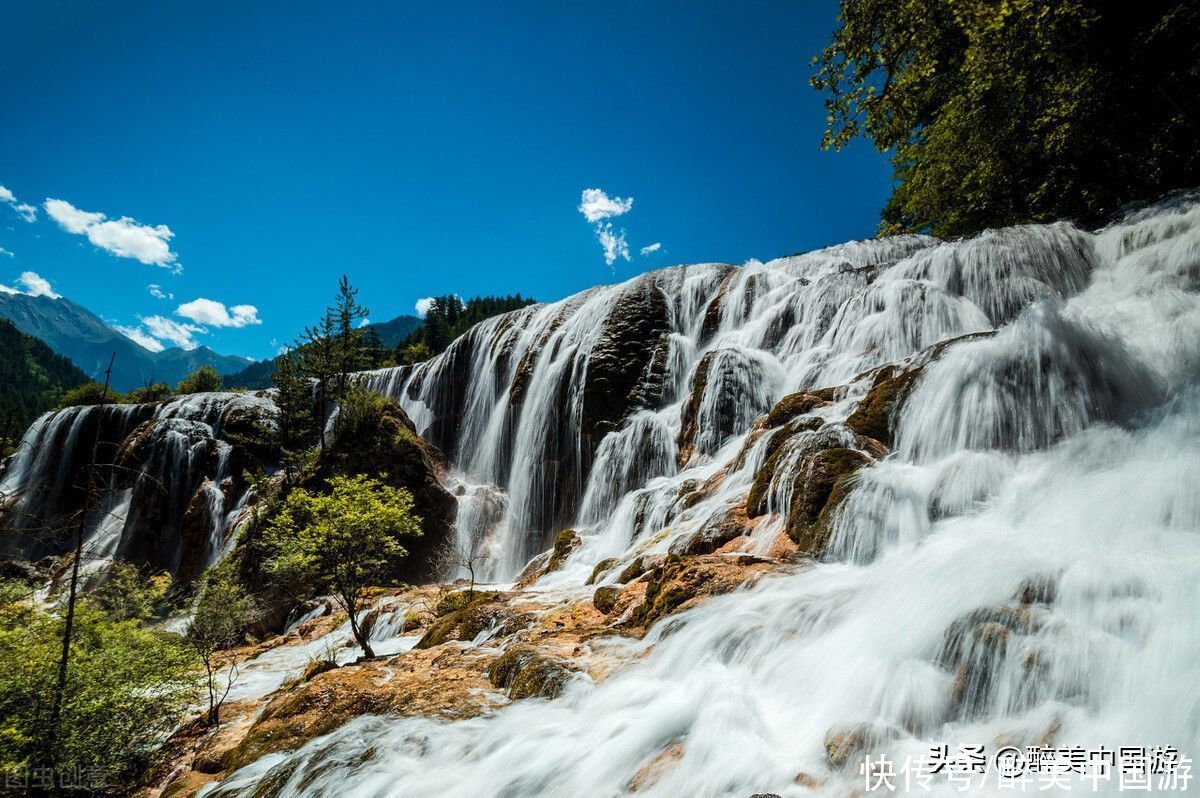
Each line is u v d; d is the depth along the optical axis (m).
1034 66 15.10
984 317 13.73
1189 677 3.35
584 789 4.35
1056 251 13.60
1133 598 4.10
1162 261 11.26
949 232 22.61
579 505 23.41
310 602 18.08
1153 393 7.73
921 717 3.94
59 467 35.19
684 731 4.59
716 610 6.55
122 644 9.17
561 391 25.73
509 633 8.56
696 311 25.86
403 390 37.41
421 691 6.59
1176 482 5.37
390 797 4.82
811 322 18.73
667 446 19.81
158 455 30.50
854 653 4.76
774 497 9.39
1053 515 5.95
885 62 14.99
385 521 11.16
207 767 7.18
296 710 7.08
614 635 7.26
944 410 8.89
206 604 10.90
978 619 4.34
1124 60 14.00
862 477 7.93
